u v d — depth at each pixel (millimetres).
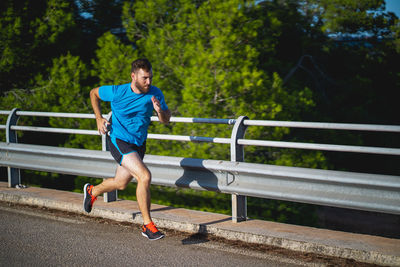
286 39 14695
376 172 15195
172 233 4410
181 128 9078
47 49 11414
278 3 13516
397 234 11672
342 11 13648
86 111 10344
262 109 9031
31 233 4406
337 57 15664
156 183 4773
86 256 3748
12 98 10688
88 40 12828
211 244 4066
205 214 4777
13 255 3764
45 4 11430
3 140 10758
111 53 9734
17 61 10844
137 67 3783
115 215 4883
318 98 14430
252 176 4145
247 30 9312
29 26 11016
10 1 10703
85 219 4938
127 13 10344
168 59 9328
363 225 12594
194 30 9656
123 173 4180
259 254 3787
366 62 15305
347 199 3639
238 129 4352
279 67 13938
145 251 3885
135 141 4035
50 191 5879
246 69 8875
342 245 3670
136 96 3902
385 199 3494
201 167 4363
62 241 4156
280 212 11453
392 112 15211
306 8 14031
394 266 3402
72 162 5398
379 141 15180
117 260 3656
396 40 14109
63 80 10172
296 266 3514
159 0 9625
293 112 10734
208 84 8570
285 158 10336
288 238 3896
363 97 15180
